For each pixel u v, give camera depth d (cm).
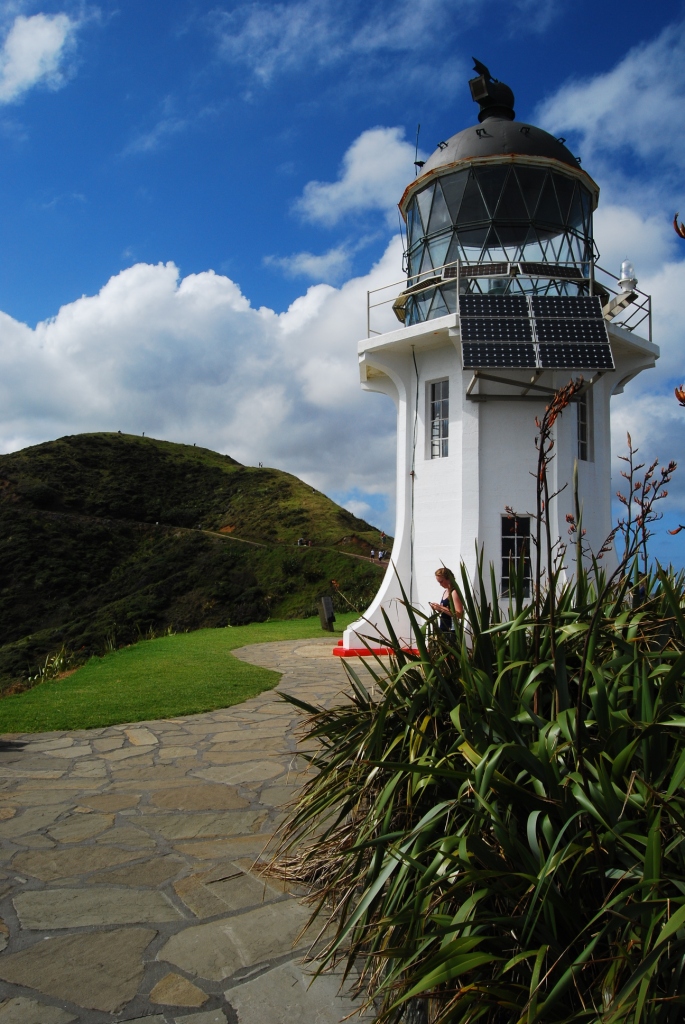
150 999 319
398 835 283
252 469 8344
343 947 359
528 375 1385
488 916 250
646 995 204
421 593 1470
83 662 1514
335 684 1151
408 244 1617
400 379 1530
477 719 300
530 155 1431
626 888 238
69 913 402
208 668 1291
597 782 261
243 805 589
